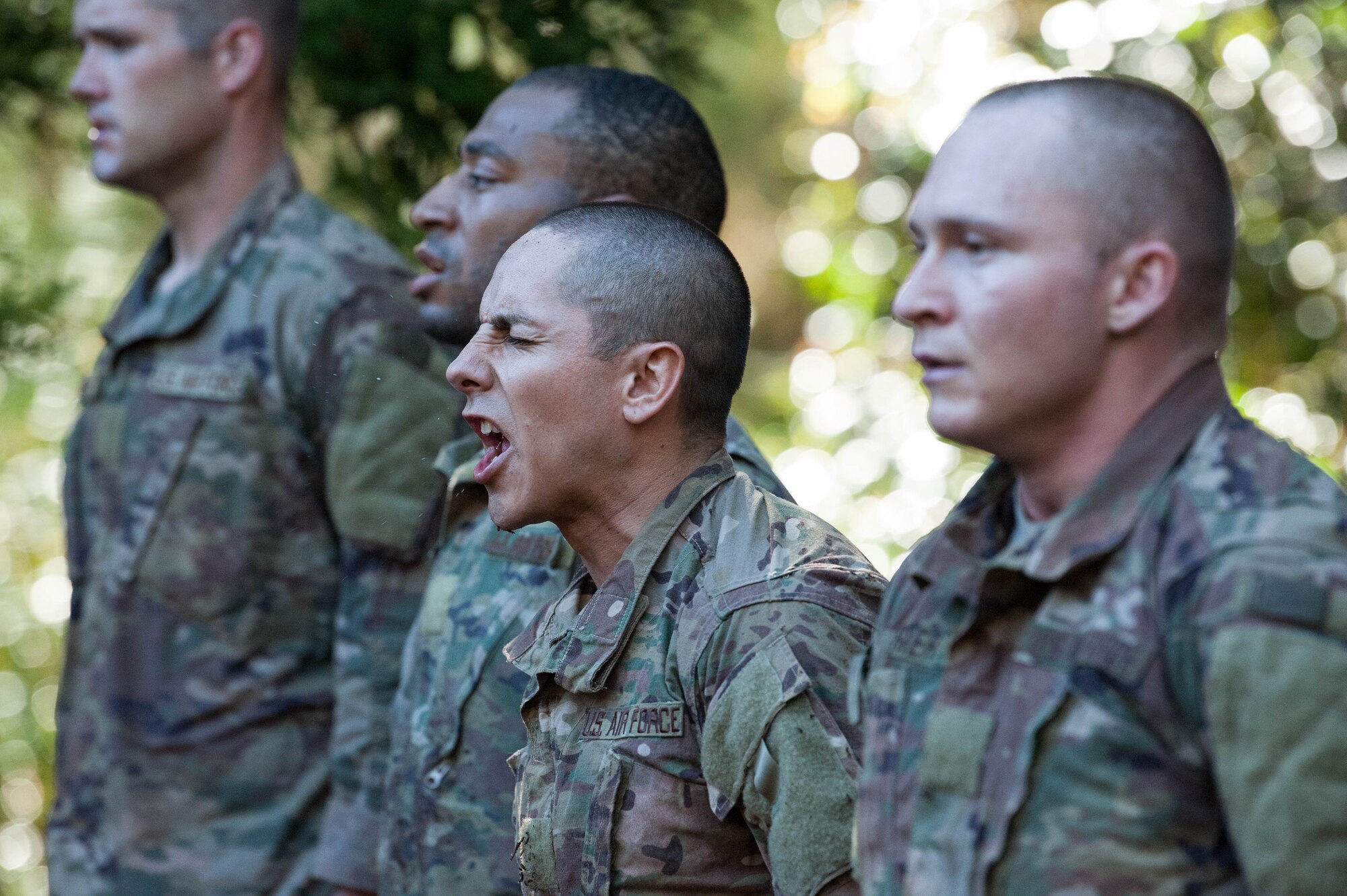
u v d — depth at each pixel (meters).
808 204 20.66
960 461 17.67
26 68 15.69
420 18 14.44
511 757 7.32
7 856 19.48
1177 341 5.03
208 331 10.96
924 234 5.23
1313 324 16.02
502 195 9.20
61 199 21.22
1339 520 4.70
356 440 10.17
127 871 10.75
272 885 10.64
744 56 23.19
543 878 6.78
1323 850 4.39
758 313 24.83
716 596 6.54
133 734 10.84
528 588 8.16
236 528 10.73
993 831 4.88
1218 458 4.88
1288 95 15.27
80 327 20.16
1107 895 4.68
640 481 6.99
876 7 17.09
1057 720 4.84
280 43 11.66
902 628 5.53
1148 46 15.36
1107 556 4.92
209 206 11.50
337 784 9.98
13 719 20.36
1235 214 5.14
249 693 10.74
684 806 6.50
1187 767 4.69
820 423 18.44
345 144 15.34
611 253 6.93
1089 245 4.92
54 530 21.94
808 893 5.96
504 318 7.02
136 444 11.06
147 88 11.30
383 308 10.62
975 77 16.69
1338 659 4.48
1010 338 4.95
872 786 5.39
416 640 8.81
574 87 9.37
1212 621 4.60
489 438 7.13
